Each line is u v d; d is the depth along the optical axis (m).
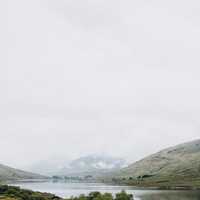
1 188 190.88
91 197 165.88
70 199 173.38
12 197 172.38
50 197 185.38
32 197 179.75
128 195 180.00
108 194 165.62
